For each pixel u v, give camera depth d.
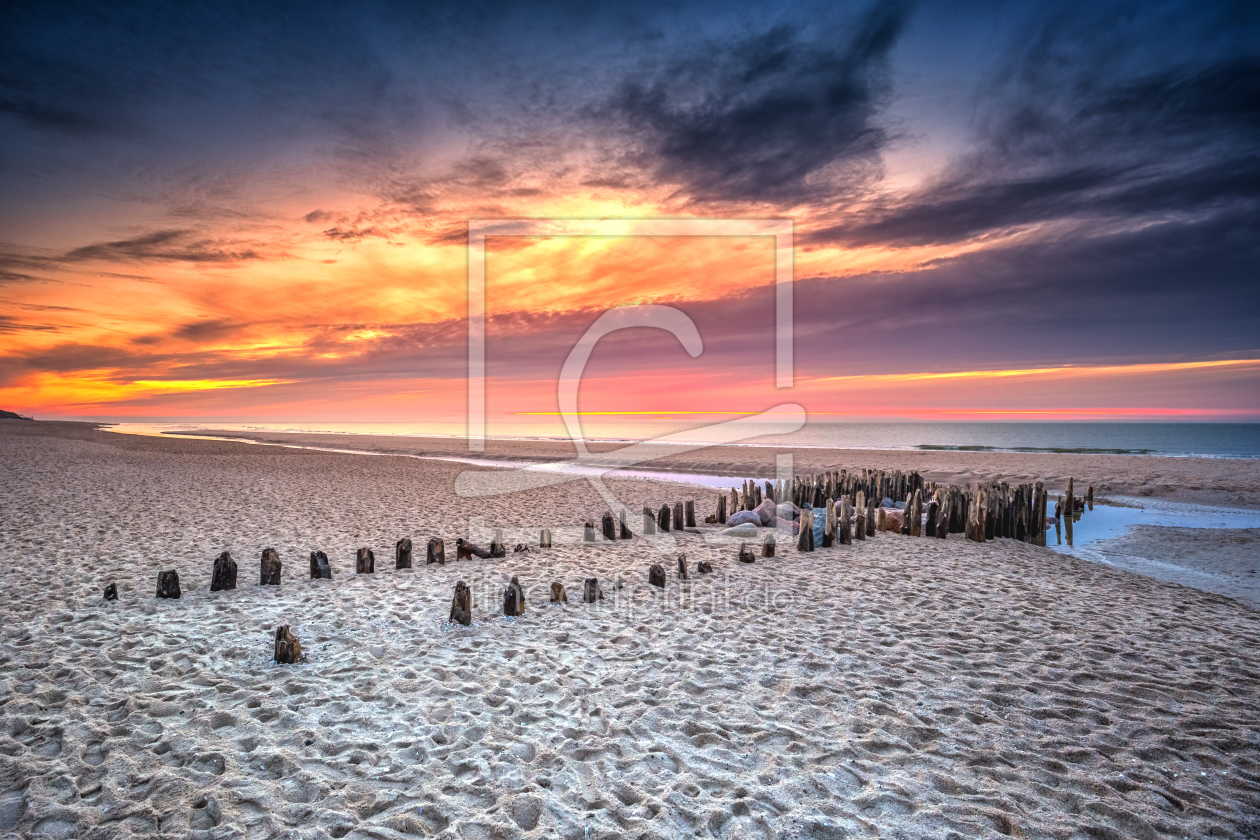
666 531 11.84
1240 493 17.84
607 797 3.54
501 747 4.05
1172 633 6.47
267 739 4.07
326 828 3.19
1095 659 5.69
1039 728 4.39
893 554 10.20
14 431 44.78
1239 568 10.17
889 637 6.20
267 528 11.39
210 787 3.50
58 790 3.44
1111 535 13.10
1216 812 3.45
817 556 9.94
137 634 5.91
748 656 5.67
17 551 8.96
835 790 3.63
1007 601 7.54
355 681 5.03
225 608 6.80
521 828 3.24
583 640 6.05
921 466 25.02
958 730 4.35
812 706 4.69
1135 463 25.31
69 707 4.42
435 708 4.59
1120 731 4.36
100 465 21.23
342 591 7.57
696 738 4.21
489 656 5.62
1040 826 3.30
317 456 28.88
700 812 3.40
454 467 24.98
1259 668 5.54
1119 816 3.40
